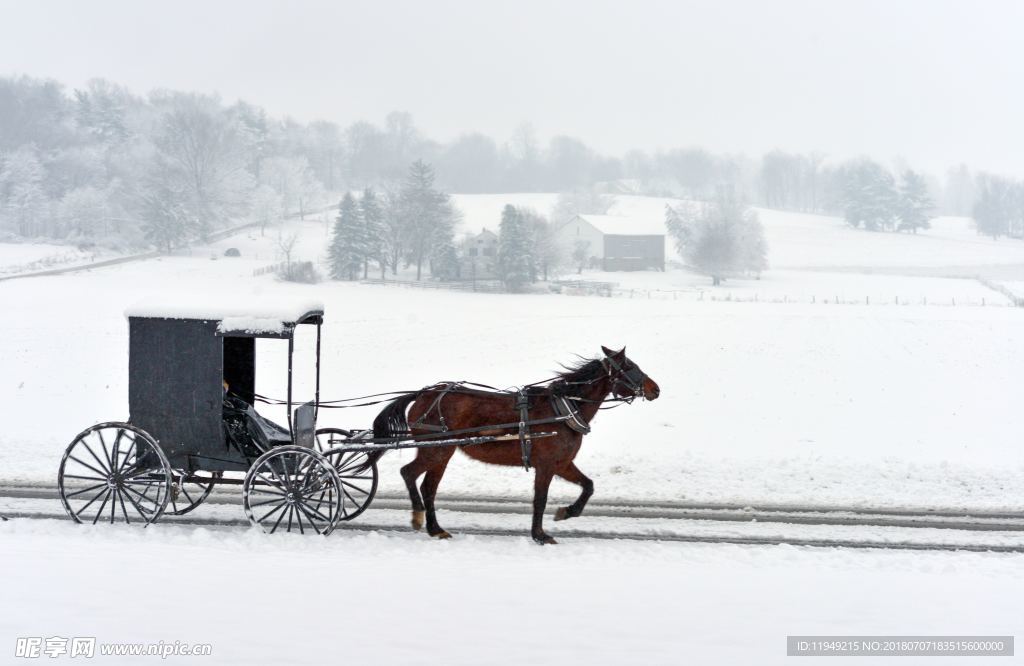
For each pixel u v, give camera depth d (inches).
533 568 354.6
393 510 488.4
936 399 1072.8
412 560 365.7
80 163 6156.5
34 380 1122.0
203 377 434.0
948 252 5703.7
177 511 460.4
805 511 503.8
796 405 1013.8
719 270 4138.8
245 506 421.4
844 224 7209.6
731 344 1706.4
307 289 3284.9
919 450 729.6
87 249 4562.0
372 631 270.5
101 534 405.1
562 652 257.0
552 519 478.0
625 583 331.9
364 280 3944.4
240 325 430.3
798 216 7785.4
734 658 256.2
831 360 1477.6
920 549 428.1
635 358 1489.9
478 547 406.3
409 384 1148.5
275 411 880.3
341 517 431.8
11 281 2947.8
